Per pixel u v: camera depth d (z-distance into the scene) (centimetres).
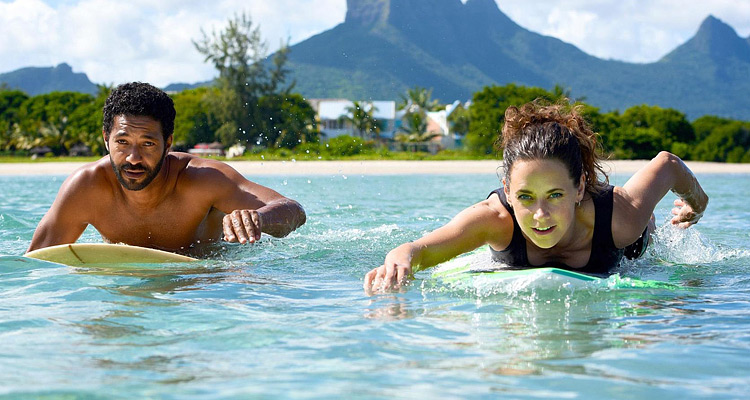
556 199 262
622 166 2714
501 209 298
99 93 5116
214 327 203
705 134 5344
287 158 3281
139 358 170
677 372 159
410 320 213
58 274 296
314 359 170
